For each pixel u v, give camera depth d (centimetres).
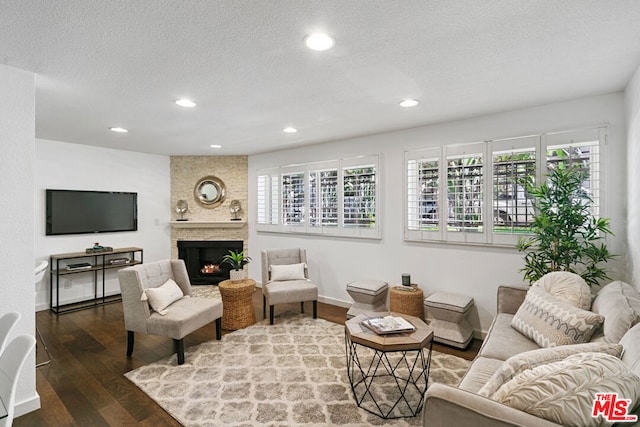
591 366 112
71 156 466
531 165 306
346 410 220
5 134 211
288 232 513
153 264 331
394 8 151
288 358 296
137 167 538
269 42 182
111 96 268
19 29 166
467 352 307
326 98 277
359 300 389
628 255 256
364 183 424
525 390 114
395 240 401
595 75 233
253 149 517
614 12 155
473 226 340
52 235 450
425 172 374
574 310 192
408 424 206
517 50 194
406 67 217
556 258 264
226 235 579
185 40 179
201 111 311
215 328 372
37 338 345
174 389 246
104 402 231
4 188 211
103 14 153
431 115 330
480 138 335
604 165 272
